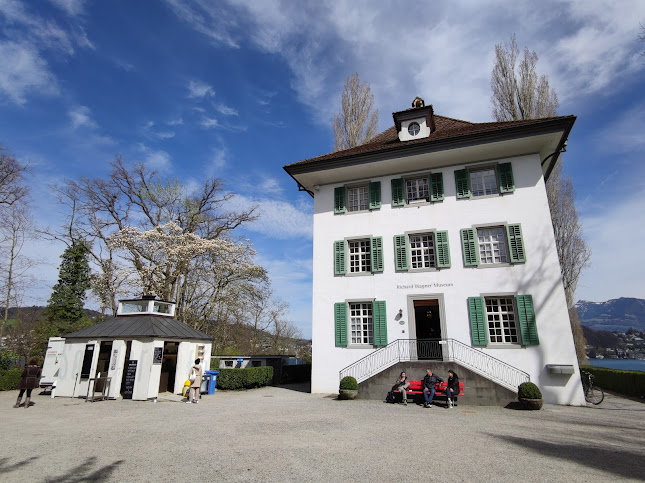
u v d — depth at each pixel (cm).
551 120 1530
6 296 2536
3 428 956
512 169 1712
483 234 1706
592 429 958
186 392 1570
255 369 1995
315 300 1877
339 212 1962
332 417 1111
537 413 1210
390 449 743
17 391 1762
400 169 1894
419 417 1120
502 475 593
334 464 645
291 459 672
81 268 3116
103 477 578
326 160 1883
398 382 1460
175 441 809
